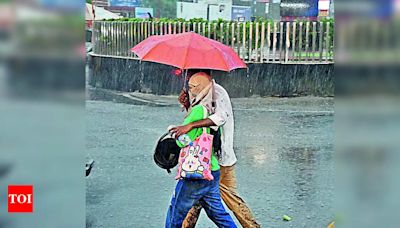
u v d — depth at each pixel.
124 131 9.16
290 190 6.13
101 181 6.32
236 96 12.80
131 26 14.47
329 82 13.00
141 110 11.28
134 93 13.52
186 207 4.09
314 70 12.95
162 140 4.38
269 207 5.55
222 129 4.24
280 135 9.03
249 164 7.23
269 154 7.76
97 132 8.96
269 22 13.47
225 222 4.17
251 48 13.51
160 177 6.56
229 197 4.45
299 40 13.34
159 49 4.25
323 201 5.74
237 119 10.37
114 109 11.26
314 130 9.46
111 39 14.79
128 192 5.96
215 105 4.09
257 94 12.90
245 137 8.84
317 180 6.53
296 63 12.93
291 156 7.70
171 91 13.20
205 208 4.18
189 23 14.08
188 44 4.20
